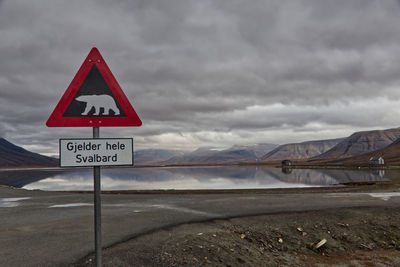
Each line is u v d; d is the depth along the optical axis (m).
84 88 3.19
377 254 6.74
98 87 3.23
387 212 9.37
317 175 72.94
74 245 5.27
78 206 10.15
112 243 5.41
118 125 3.27
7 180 63.12
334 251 6.77
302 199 12.42
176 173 115.19
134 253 4.93
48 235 5.96
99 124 3.21
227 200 11.96
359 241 7.31
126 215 8.27
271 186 39.53
